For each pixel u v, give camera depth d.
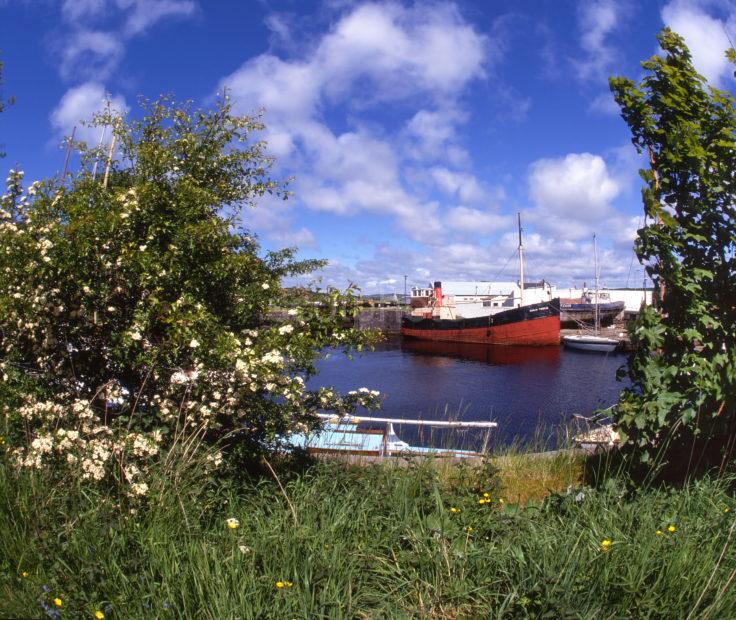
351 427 8.27
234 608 2.68
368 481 4.45
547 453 6.28
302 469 4.88
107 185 5.60
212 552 3.11
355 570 3.18
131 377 4.68
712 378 4.11
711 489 4.06
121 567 2.95
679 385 4.24
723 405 4.33
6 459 3.81
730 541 3.29
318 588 3.02
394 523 3.76
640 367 4.30
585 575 3.04
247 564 3.08
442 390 30.17
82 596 2.73
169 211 4.91
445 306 78.12
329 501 3.97
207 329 4.41
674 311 4.33
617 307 75.00
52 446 3.73
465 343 63.50
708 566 3.06
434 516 3.75
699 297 4.28
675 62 4.57
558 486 5.27
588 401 26.31
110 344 4.41
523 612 2.84
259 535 3.43
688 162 4.36
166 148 5.93
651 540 3.28
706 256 4.45
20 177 5.22
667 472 4.68
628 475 4.43
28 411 3.97
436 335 66.31
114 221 4.34
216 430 4.63
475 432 9.19
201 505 3.76
